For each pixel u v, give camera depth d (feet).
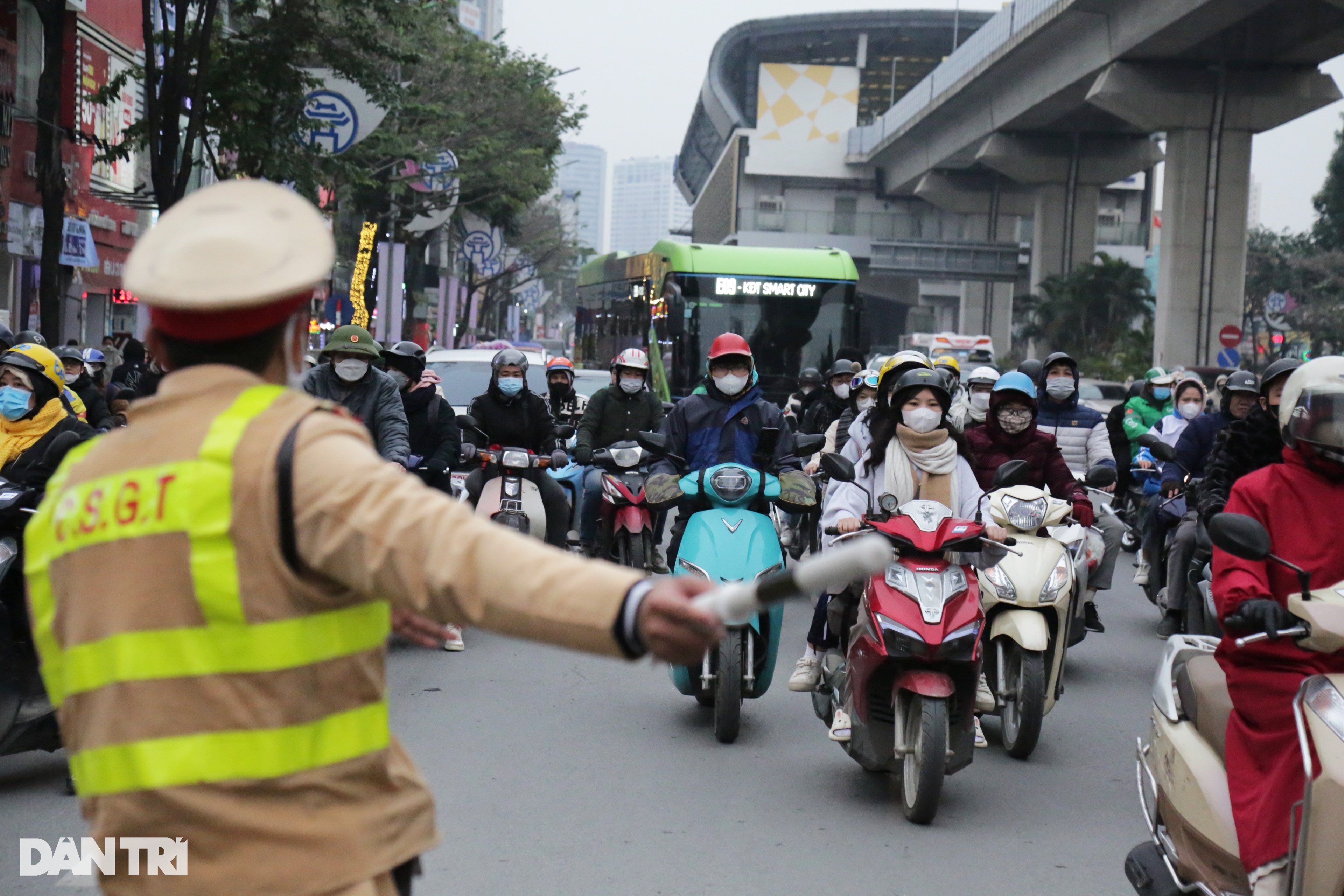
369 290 102.12
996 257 229.66
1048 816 18.89
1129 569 45.98
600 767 20.56
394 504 6.06
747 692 22.53
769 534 22.16
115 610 6.28
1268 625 11.82
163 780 6.15
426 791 7.04
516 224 157.17
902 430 19.83
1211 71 146.41
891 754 18.72
